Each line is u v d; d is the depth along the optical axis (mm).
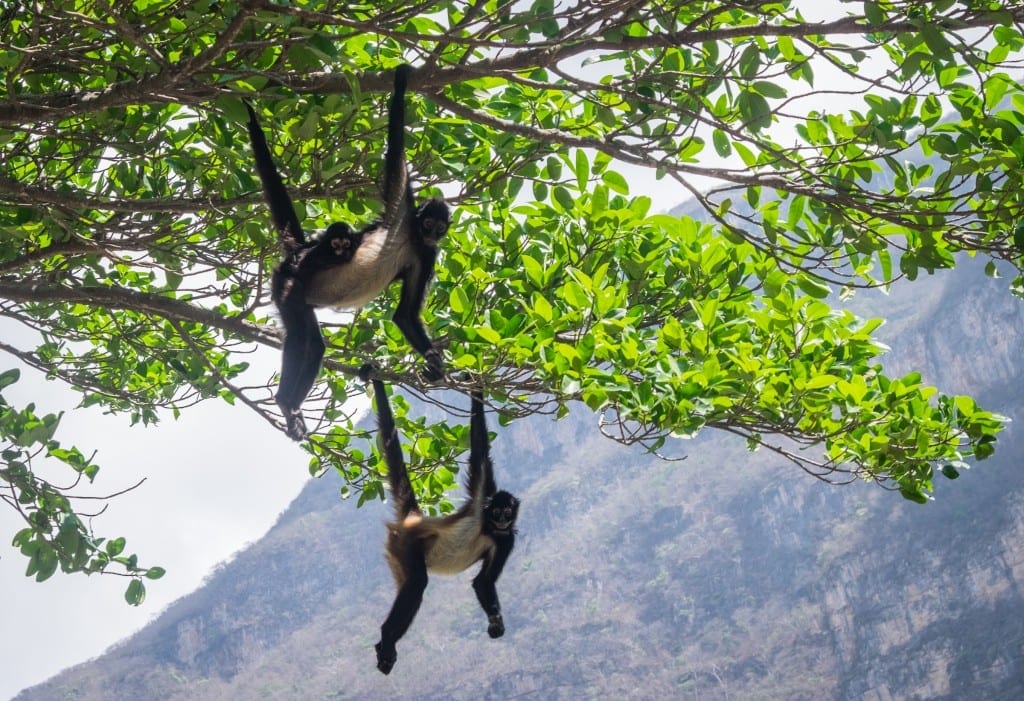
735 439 165000
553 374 9523
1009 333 135750
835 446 10742
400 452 11195
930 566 116625
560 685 129500
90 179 11539
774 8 9156
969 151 9258
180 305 9625
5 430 11695
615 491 168750
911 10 8086
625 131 9570
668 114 9438
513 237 12000
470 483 11531
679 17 9211
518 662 137000
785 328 10781
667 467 165625
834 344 11070
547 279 11281
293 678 156375
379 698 142000
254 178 10117
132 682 167375
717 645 126312
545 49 8562
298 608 178625
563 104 10914
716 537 144750
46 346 13734
